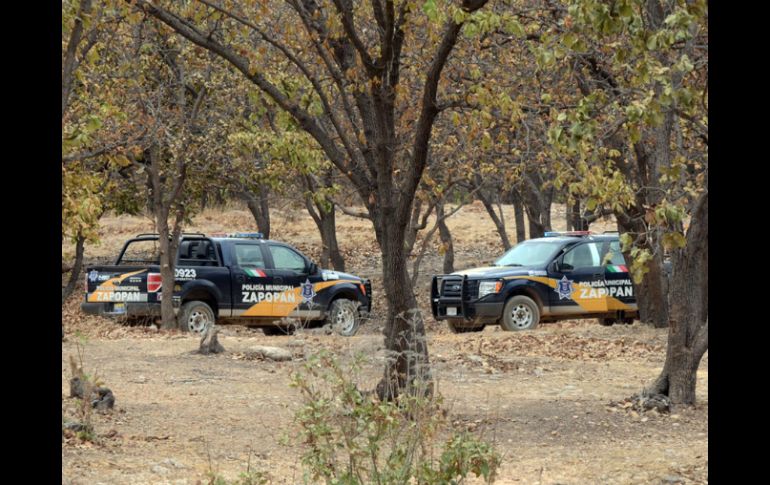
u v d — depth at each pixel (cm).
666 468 1664
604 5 1498
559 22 2308
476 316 4075
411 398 1241
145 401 2270
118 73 3534
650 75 1712
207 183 4866
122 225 7862
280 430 1955
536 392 2547
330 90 2594
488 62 2688
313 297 4281
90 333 3762
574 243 4266
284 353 3020
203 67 4034
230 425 2012
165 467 1612
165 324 3975
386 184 2148
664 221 1827
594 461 1731
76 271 5538
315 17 2133
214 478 1373
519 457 1764
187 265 4088
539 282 4144
